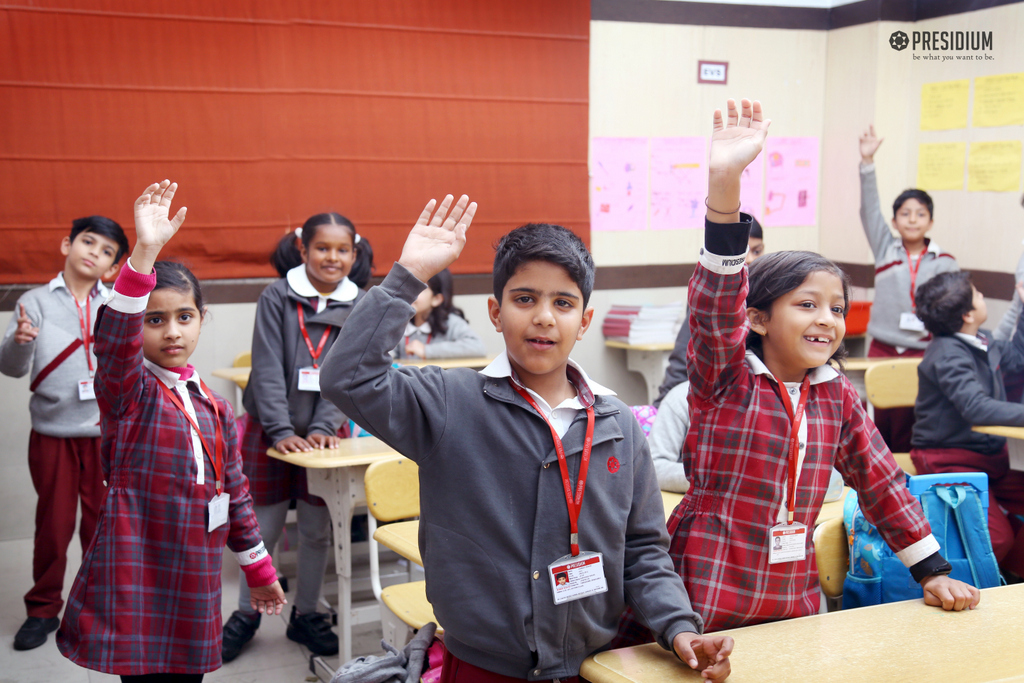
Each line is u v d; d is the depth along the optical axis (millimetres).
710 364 1480
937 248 4660
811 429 1542
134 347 1664
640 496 1372
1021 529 2732
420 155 4652
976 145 4676
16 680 2652
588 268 1288
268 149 4371
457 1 4637
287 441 2670
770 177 5402
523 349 1262
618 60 5023
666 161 5191
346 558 2557
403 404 1247
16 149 3943
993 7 4547
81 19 3994
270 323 2836
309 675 2705
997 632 1420
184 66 4188
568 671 1308
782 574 1531
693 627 1276
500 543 1263
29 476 4066
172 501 1762
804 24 5359
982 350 3227
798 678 1241
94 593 1716
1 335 3957
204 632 1778
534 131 4867
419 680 1545
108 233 3076
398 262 1235
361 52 4488
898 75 5098
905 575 1800
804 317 1512
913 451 3307
